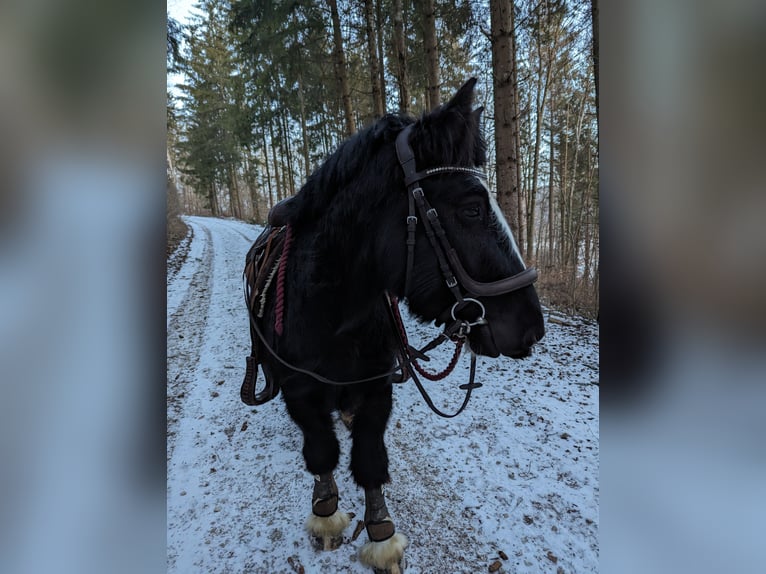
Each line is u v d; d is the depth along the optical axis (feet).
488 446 8.50
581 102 34.22
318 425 5.65
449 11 22.04
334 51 32.60
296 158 63.82
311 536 6.41
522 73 35.09
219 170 76.95
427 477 7.62
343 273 4.60
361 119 42.01
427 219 3.95
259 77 34.35
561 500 6.96
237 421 9.77
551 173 37.19
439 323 4.47
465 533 6.38
